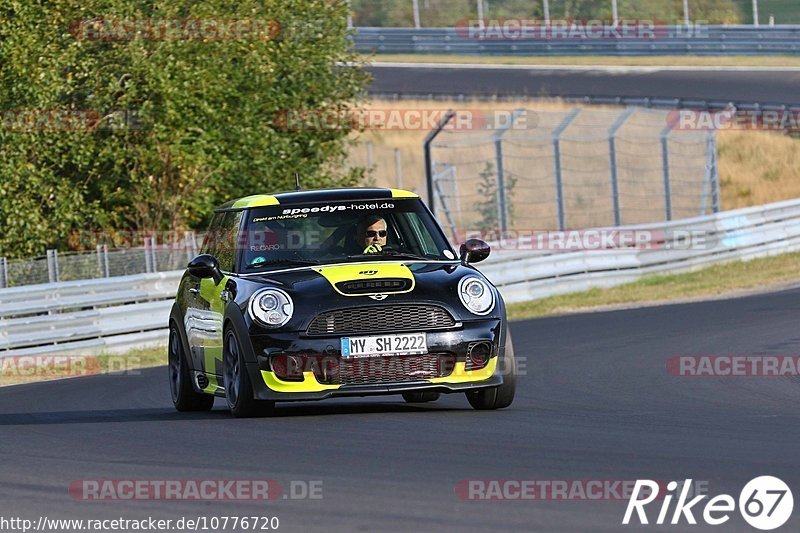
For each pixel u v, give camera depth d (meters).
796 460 21.73
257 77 77.44
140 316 60.62
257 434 26.77
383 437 25.62
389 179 122.81
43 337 56.09
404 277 29.02
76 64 71.94
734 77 149.00
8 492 21.27
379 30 162.00
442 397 35.19
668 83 145.75
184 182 77.69
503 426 26.94
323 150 85.44
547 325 61.00
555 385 36.91
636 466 21.36
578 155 126.94
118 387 43.88
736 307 62.66
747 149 136.12
